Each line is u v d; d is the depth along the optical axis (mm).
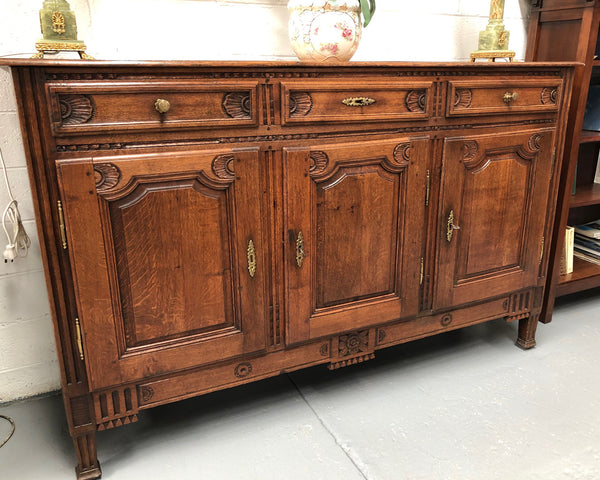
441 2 1919
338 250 1368
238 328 1307
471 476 1252
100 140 1053
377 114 1308
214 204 1193
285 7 1678
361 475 1264
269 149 1218
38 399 1625
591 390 1592
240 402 1571
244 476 1270
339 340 1460
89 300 1124
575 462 1295
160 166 1107
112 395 1220
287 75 1189
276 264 1311
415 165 1395
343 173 1313
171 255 1182
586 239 2301
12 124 1422
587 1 1718
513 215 1621
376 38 1844
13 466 1326
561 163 1693
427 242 1501
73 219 1062
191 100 1105
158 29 1525
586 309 2148
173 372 1263
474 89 1422
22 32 1386
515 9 2049
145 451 1366
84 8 1423
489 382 1645
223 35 1613
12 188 1464
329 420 1475
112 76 1030
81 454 1247
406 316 1527
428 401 1554
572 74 1587
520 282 1709
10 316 1541
